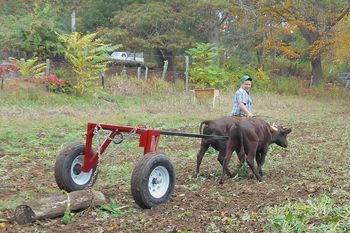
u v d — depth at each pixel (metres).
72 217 7.66
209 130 10.85
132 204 8.60
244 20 41.62
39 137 15.49
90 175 9.10
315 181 10.73
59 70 26.92
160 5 35.38
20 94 21.70
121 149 13.90
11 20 31.97
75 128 17.30
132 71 36.69
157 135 8.80
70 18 38.56
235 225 7.37
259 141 10.79
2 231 6.94
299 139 17.23
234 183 10.54
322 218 7.65
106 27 37.50
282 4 40.06
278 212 7.91
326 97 38.38
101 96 24.70
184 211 8.21
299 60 48.78
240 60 46.88
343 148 15.34
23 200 8.60
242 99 11.42
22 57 29.33
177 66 38.41
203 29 38.78
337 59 44.78
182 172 11.53
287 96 35.56
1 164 11.81
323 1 38.66
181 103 25.16
